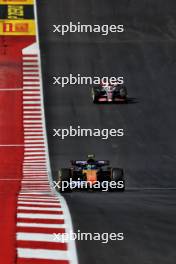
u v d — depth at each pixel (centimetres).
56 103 16425
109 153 12475
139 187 9344
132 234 4156
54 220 4738
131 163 11819
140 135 13775
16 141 13588
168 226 4497
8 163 11825
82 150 12719
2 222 4631
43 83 18100
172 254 3541
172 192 8000
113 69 19438
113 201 6309
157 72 19062
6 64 19688
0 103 16450
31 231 4262
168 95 17075
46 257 3503
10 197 6394
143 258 3434
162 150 12719
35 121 15050
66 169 8012
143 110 15662
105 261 3362
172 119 15025
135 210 5416
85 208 5503
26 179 10175
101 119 15000
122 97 16312
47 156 12362
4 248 3722
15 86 17862
